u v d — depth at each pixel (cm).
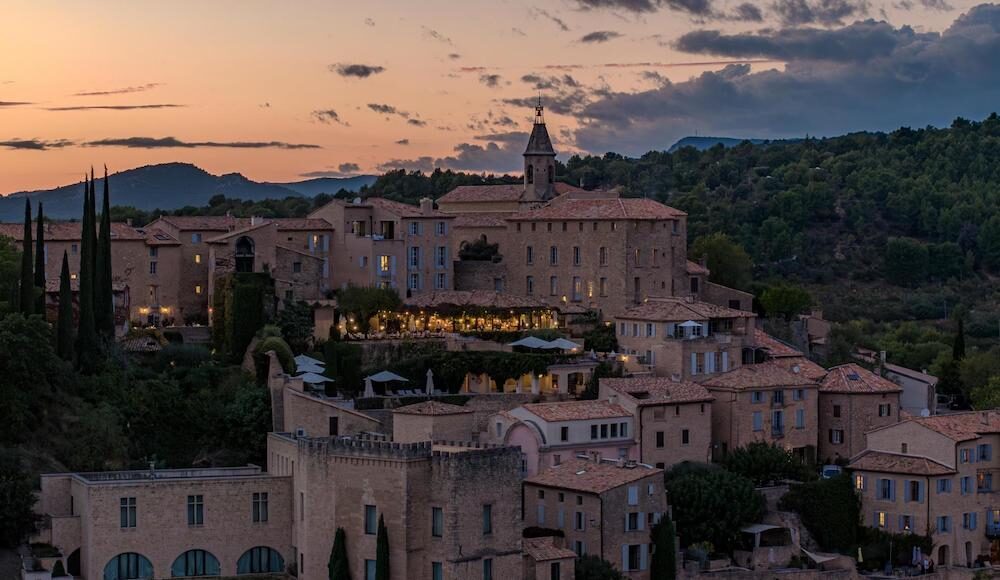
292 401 19125
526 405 19712
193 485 16900
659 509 18162
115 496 16512
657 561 17900
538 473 18725
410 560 15762
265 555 17250
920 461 19888
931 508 19600
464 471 15825
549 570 16638
